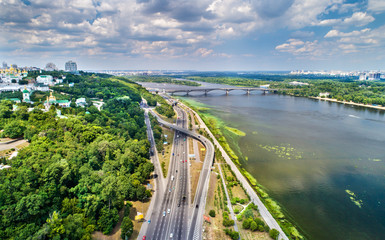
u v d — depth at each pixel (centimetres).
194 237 18312
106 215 17738
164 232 18725
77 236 15750
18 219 15150
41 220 16138
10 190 16275
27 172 17375
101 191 18700
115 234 17700
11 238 14262
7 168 19000
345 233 19888
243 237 18350
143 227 19112
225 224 19350
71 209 17475
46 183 17725
